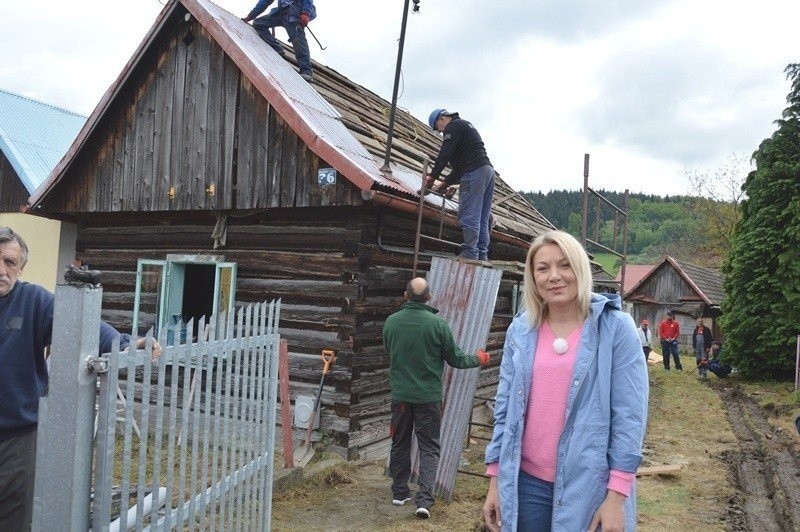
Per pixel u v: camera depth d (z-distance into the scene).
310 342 8.18
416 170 9.71
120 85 9.23
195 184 8.87
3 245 3.13
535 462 2.78
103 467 2.84
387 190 7.50
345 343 7.94
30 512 3.32
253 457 4.36
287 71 9.60
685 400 15.44
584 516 2.60
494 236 10.38
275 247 8.58
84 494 2.81
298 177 8.08
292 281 8.37
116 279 9.85
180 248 9.37
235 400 4.00
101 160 9.74
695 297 35.94
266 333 4.53
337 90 10.73
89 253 10.15
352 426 7.86
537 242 2.88
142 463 3.07
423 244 9.42
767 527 6.36
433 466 6.02
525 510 2.78
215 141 8.75
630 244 80.12
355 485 6.93
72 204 9.98
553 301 2.79
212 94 8.82
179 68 9.12
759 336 19.61
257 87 8.16
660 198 94.00
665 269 37.41
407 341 6.02
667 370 23.48
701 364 21.41
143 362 3.06
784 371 20.09
